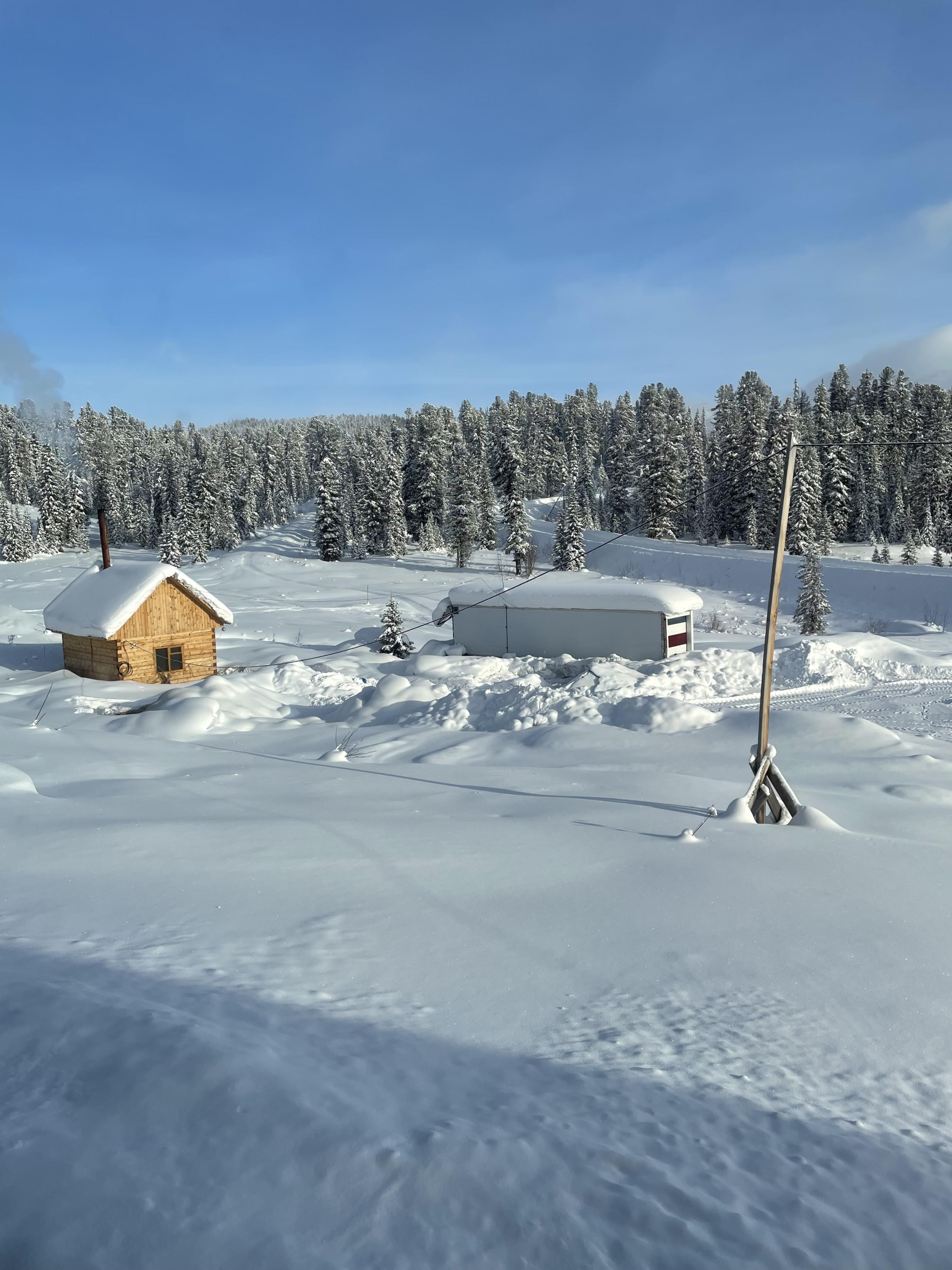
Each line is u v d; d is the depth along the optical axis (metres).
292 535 113.19
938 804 10.91
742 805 8.83
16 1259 1.92
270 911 5.12
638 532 93.38
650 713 17.72
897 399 110.69
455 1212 2.19
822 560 61.28
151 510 121.50
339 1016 3.60
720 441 93.25
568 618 31.78
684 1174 2.53
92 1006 3.26
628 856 6.94
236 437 148.88
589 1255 2.08
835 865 6.81
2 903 5.08
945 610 49.09
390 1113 2.70
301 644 44.78
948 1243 2.30
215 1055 2.86
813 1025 3.89
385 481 89.56
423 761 14.98
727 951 4.82
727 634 45.53
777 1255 2.16
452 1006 3.86
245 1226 2.07
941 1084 3.41
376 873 6.14
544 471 122.06
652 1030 3.73
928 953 4.91
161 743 14.97
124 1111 2.52
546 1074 3.23
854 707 22.55
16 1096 2.62
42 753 12.73
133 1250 1.96
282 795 9.65
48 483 109.06
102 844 6.63
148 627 26.58
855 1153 2.79
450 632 48.53
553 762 14.02
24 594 68.69
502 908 5.42
